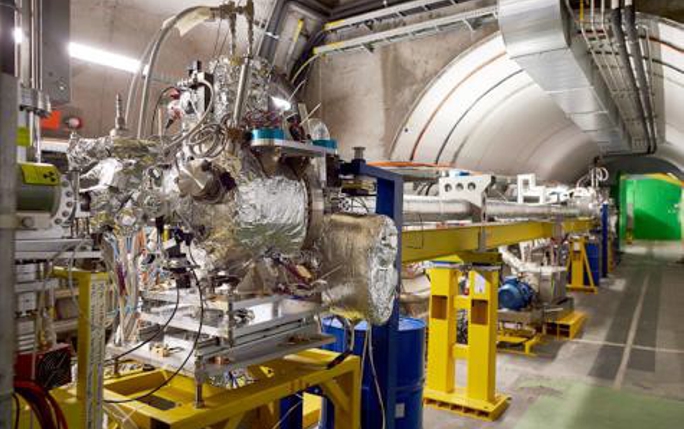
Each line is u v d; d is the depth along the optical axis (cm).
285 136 186
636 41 458
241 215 171
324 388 218
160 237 198
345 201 266
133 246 197
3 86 110
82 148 172
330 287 220
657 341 573
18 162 135
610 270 1246
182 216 181
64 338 297
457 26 582
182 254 195
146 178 173
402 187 257
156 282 211
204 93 194
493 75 677
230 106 189
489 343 365
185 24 203
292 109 226
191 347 176
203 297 179
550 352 524
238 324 183
